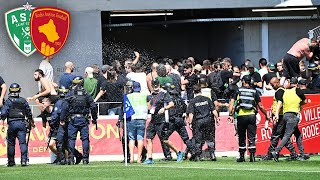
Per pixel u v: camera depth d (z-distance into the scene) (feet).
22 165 181.27
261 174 147.33
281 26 262.47
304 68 224.12
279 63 225.15
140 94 183.21
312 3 251.60
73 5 240.12
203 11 269.64
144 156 191.93
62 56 239.09
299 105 184.44
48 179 144.15
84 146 184.14
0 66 233.96
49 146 188.75
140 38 290.97
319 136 198.80
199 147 188.44
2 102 193.36
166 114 184.14
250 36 262.47
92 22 241.76
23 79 235.40
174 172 153.89
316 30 254.27
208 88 190.19
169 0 247.09
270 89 215.10
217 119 189.67
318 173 148.66
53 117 185.57
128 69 210.18
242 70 228.43
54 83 225.15
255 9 254.47
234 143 205.05
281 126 186.39
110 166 172.35
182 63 237.04
